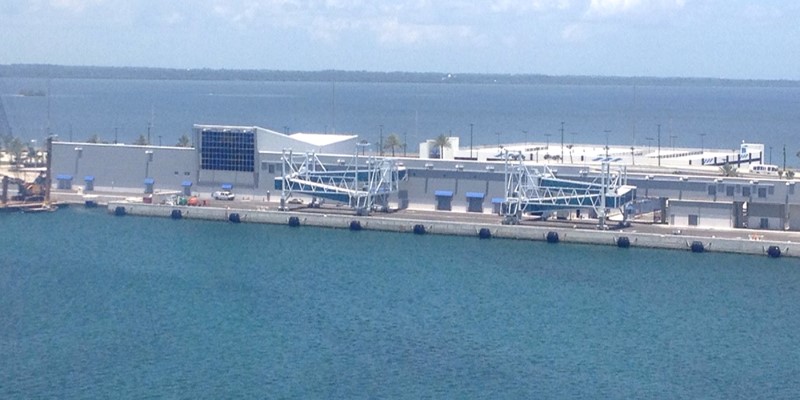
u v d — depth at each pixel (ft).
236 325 360.48
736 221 512.22
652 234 489.26
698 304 390.83
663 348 338.34
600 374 312.71
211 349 333.62
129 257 469.57
